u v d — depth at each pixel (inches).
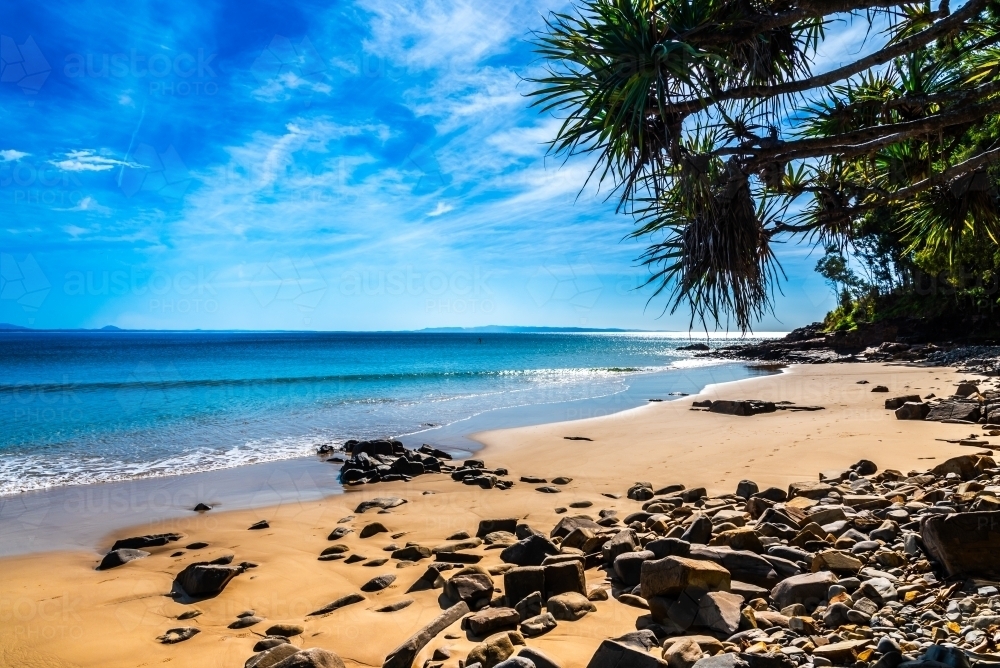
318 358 2174.0
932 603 132.8
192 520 299.3
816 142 133.0
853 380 980.6
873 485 271.4
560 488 340.8
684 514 254.2
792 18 130.3
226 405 832.9
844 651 110.3
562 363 2001.7
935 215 199.6
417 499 330.3
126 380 1230.9
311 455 482.3
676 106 127.1
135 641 160.4
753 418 582.9
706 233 130.0
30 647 156.3
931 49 187.8
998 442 364.8
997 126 201.0
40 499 347.6
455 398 923.4
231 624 170.6
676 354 2699.3
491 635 139.9
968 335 1638.8
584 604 153.6
